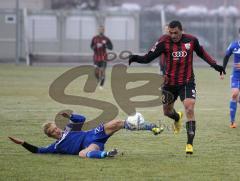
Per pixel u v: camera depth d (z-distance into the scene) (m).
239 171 25.20
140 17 128.62
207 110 48.34
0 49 119.62
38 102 52.78
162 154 28.92
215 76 90.44
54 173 24.48
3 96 57.69
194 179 23.64
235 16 138.50
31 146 28.42
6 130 36.47
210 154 29.06
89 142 27.84
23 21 118.31
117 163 26.50
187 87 28.84
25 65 111.31
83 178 23.67
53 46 120.75
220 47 137.88
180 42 28.80
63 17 121.00
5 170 25.02
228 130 37.56
